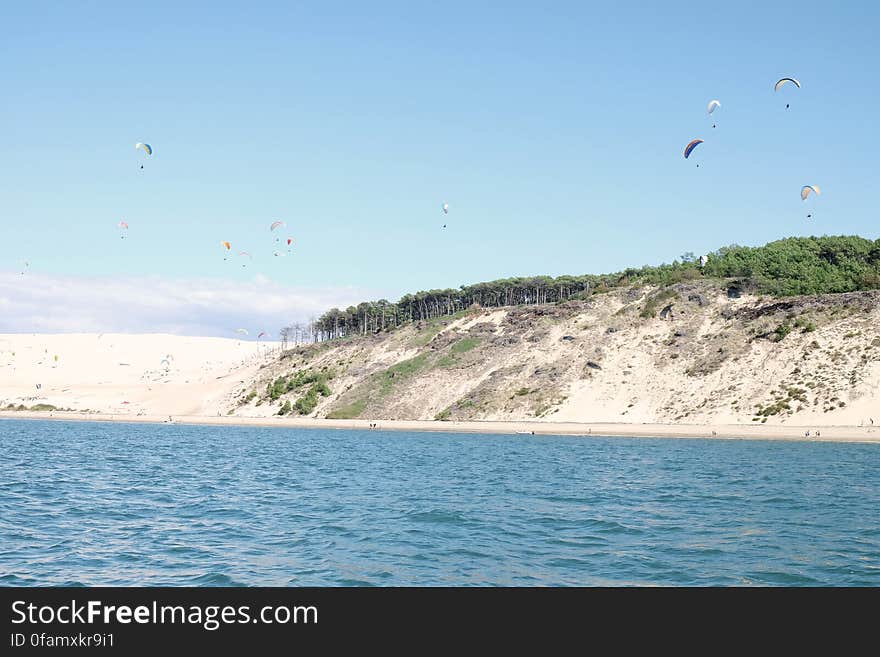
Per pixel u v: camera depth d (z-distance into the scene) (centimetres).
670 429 11569
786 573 2931
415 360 16825
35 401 19375
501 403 14288
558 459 7850
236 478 6131
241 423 15700
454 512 4316
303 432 13288
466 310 18912
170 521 4041
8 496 4872
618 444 9931
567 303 16912
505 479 6050
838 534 3672
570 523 3972
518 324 16750
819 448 9025
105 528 3819
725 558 3170
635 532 3719
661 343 14538
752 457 7925
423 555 3228
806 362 12381
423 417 14762
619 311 16012
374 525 3919
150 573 2964
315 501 4812
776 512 4331
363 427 14238
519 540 3531
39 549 3325
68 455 8162
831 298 13625
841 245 17450
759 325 13788
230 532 3728
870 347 12038
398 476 6303
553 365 14838
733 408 12100
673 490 5322
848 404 11169
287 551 3312
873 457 7862
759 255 17450
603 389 13800
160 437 11731
